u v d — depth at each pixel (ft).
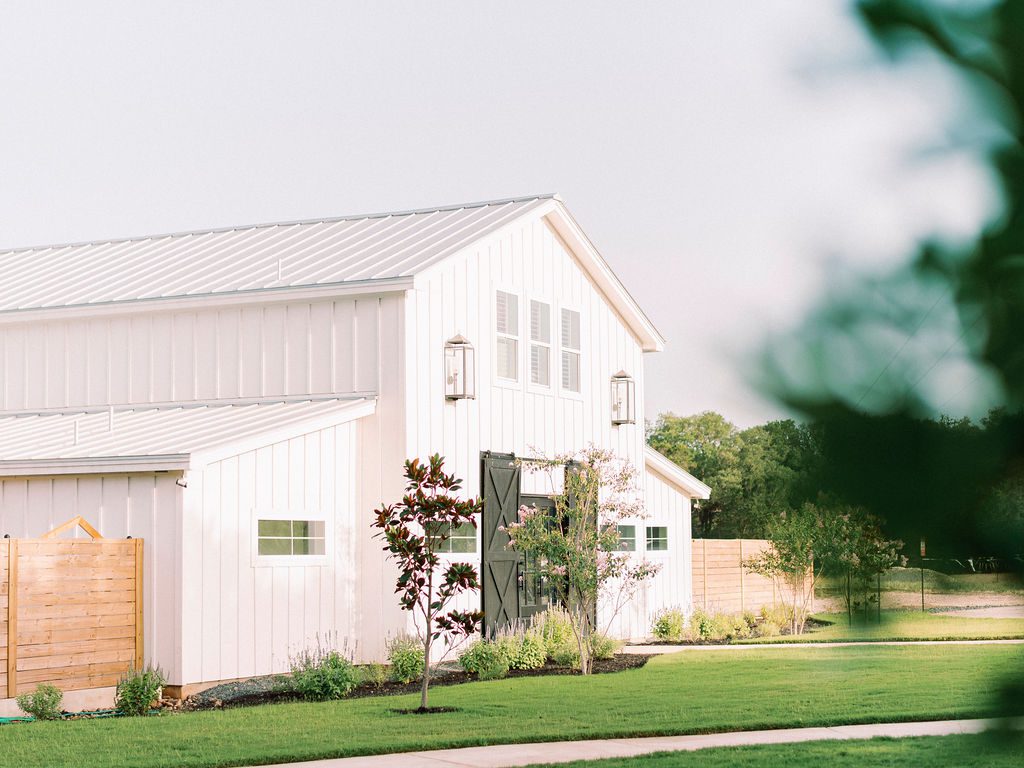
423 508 52.08
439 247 76.13
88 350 79.77
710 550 102.06
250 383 74.43
